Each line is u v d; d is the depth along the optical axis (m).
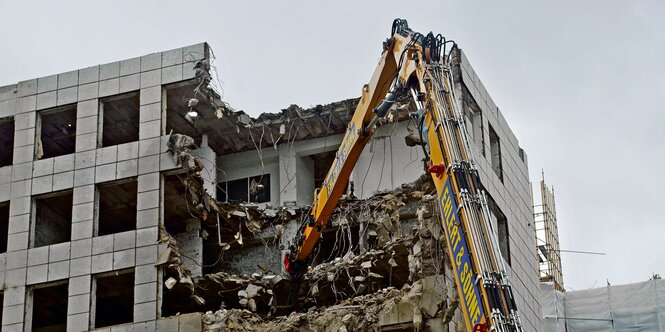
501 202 46.03
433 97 26.02
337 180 34.28
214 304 46.72
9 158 49.94
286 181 49.69
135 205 47.03
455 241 24.44
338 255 48.62
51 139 49.03
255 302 45.66
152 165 44.62
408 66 27.95
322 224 37.09
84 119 46.19
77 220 44.44
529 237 50.31
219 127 48.94
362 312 40.41
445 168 25.30
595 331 51.09
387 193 45.25
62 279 43.59
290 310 45.25
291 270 40.41
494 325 22.41
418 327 38.44
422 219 40.50
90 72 46.91
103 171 45.00
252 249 48.84
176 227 47.78
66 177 45.34
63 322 48.81
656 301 50.38
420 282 39.34
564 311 51.94
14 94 47.50
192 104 45.50
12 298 43.81
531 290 48.16
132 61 46.66
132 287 45.28
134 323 42.12
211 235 48.47
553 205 59.44
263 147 50.66
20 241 44.72
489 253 23.38
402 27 29.80
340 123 49.03
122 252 43.41
